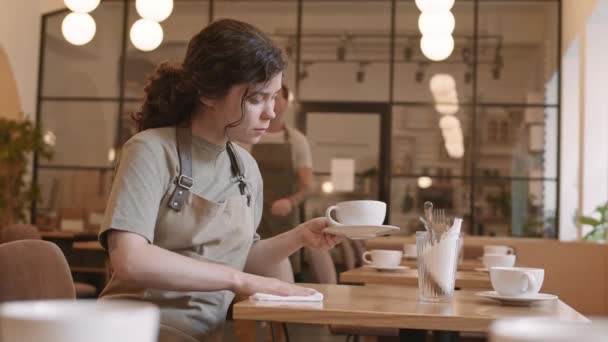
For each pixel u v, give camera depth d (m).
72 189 9.04
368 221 1.57
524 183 8.65
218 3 9.04
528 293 1.48
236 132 1.49
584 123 7.22
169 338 1.44
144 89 1.59
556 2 8.73
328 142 8.84
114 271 1.36
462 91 8.76
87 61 9.13
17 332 0.33
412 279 2.74
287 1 8.97
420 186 8.73
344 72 8.87
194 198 1.48
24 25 8.88
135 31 6.06
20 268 1.35
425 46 5.77
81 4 5.77
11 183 8.20
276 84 1.48
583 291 4.51
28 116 8.38
